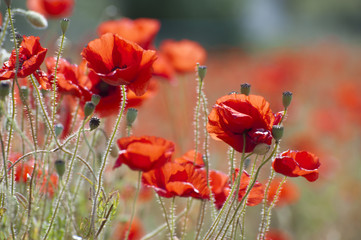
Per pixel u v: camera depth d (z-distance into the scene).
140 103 1.66
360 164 3.58
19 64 1.51
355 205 2.99
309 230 2.88
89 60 1.51
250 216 2.78
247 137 1.48
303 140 3.12
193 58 2.34
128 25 1.96
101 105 1.62
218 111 1.48
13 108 1.51
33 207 1.57
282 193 2.19
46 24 1.66
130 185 1.95
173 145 1.49
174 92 3.88
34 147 1.59
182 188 1.52
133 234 1.83
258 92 4.57
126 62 1.52
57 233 1.60
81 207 1.72
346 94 3.76
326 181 3.14
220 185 1.59
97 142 1.75
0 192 1.54
